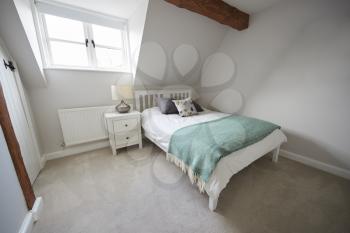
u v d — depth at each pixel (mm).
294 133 2193
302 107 2076
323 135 1946
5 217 932
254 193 1562
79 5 1985
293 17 2006
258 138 1608
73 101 2281
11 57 1641
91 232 1155
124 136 2373
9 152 1098
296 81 2086
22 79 1854
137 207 1384
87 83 2336
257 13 2352
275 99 2328
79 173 1895
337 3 1682
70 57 2225
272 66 2301
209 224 1225
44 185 1673
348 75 1698
